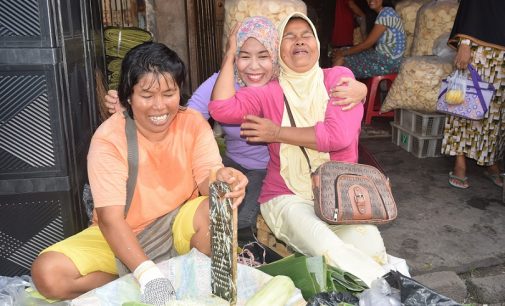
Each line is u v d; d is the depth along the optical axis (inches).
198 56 219.8
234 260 64.3
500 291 109.5
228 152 113.3
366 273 83.1
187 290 74.0
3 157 87.7
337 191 90.8
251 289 72.9
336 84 97.0
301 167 98.6
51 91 86.1
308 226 90.2
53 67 85.0
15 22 82.4
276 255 95.8
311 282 74.8
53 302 78.6
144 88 71.2
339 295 70.7
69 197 91.7
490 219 137.5
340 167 94.8
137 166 77.5
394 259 96.0
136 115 75.1
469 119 150.1
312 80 97.0
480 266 117.4
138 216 81.2
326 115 95.7
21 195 89.8
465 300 111.0
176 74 72.5
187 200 87.6
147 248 83.7
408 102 186.2
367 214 90.5
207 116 109.0
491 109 151.4
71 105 96.0
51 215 92.1
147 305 63.7
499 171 167.3
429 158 185.3
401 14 231.8
